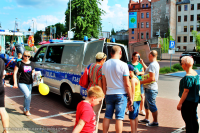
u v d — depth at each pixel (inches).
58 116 198.4
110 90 135.3
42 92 197.3
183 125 182.5
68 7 1280.8
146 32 2258.9
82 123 94.0
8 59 386.6
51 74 248.2
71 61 216.2
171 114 217.8
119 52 139.3
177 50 2086.6
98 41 189.9
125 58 233.1
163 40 1867.6
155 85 173.2
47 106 233.0
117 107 133.1
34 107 226.8
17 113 201.3
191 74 134.9
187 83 131.5
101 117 201.6
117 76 132.7
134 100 145.9
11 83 190.9
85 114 94.4
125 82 132.0
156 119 177.6
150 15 2225.6
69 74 215.6
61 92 235.1
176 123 188.1
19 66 189.3
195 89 133.5
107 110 136.6
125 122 189.2
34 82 195.8
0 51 450.0
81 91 193.0
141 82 172.1
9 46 473.7
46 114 203.6
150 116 211.0
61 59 233.1
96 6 1254.3
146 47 245.1
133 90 139.3
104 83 140.7
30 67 193.3
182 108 137.5
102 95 100.7
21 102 244.7
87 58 196.7
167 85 440.5
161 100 289.7
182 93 137.8
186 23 2175.2
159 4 2144.4
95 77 147.9
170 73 685.9
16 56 433.1
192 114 138.2
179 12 2208.4
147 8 2231.8
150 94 172.4
